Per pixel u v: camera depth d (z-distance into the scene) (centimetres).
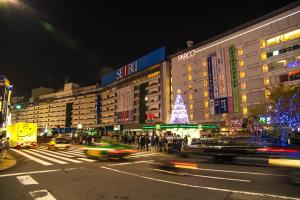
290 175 824
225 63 5281
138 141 2792
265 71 4594
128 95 8450
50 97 13350
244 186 798
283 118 3078
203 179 931
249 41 4888
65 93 12475
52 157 1902
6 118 4328
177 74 6500
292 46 4256
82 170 1221
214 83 5453
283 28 4397
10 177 1030
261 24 4722
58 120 12612
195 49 6044
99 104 10369
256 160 1221
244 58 4947
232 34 5212
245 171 1089
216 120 5312
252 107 4597
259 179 906
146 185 848
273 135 3219
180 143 2297
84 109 11281
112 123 9306
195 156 1430
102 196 710
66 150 2725
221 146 1363
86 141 3694
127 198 684
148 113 7275
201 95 5806
